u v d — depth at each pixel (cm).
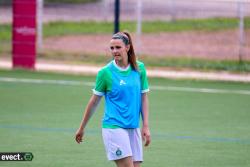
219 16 8019
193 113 3675
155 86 4622
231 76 5125
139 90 1970
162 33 7081
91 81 4806
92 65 5538
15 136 2991
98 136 3023
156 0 8988
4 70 5175
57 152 2702
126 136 1934
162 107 3838
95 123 3331
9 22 7956
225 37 6869
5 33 7262
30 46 5222
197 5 9056
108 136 1938
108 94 1955
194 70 5344
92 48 6438
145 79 1998
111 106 1948
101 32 7319
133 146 1967
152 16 8250
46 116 3491
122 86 1936
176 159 2634
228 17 7862
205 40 6756
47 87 4488
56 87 4497
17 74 5022
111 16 8488
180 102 4025
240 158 2667
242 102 4091
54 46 6488
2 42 6762
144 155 2686
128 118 1938
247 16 7294
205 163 2575
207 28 7275
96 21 8006
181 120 3462
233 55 6091
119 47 1933
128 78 1947
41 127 3206
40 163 2517
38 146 2798
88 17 8350
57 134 3048
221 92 4456
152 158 2642
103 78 1945
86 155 2662
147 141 1973
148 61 5594
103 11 8656
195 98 4191
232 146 2884
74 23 7819
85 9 8906
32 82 4681
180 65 5416
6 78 4828
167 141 2948
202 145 2889
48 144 2841
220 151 2784
